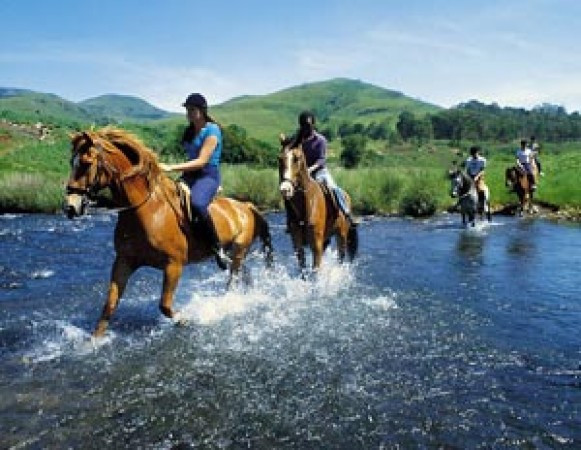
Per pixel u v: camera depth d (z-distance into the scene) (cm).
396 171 2909
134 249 732
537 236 1811
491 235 1830
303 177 1005
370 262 1326
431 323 852
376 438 521
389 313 899
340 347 742
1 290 998
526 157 2620
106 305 742
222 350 721
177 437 518
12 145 4622
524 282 1134
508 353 732
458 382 641
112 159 690
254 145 6688
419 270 1240
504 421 554
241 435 523
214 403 582
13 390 600
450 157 14725
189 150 809
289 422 547
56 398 585
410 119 18988
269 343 751
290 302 948
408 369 675
